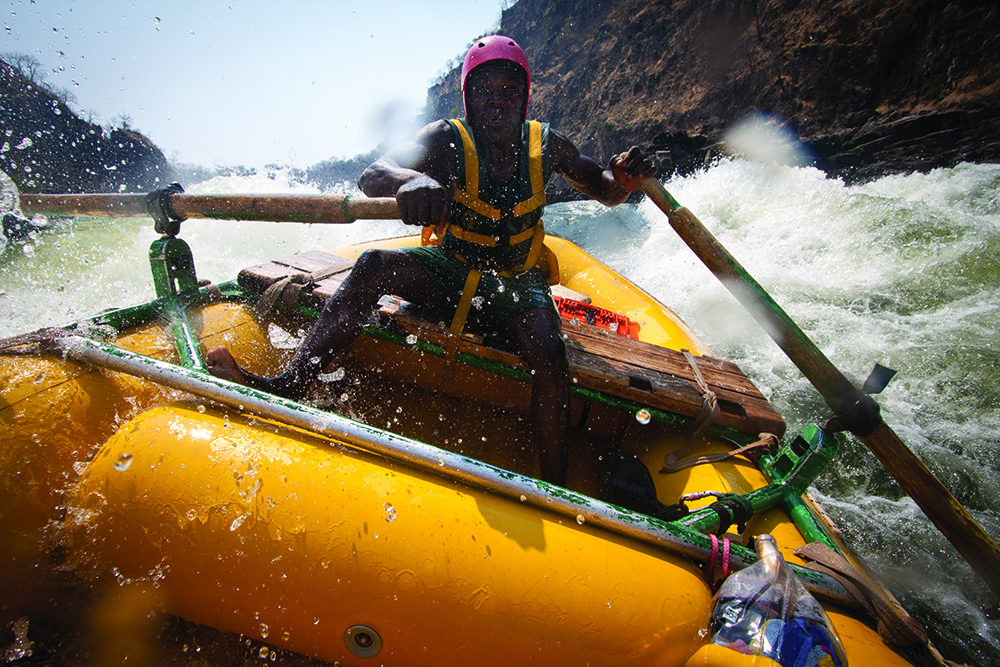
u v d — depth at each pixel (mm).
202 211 1720
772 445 1756
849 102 23250
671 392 1810
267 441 1265
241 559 1149
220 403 1330
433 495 1227
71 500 1213
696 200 10367
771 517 1544
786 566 1186
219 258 4426
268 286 2047
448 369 1829
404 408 2053
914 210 7160
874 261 5973
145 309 1758
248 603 1174
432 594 1127
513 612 1120
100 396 1365
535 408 1688
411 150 1720
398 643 1156
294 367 1624
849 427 1510
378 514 1172
